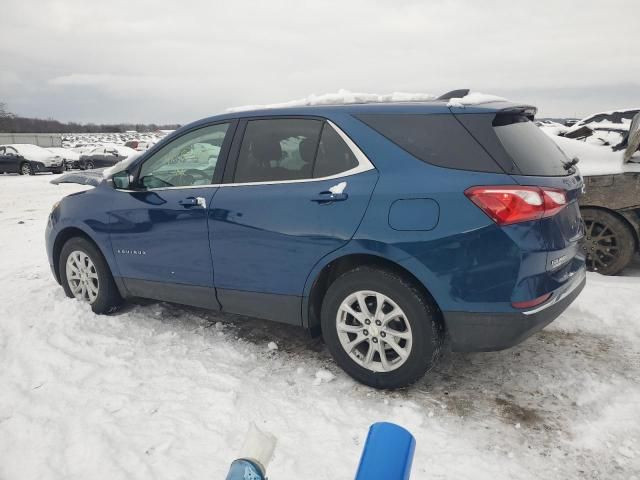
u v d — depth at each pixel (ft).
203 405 8.91
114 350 11.19
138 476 7.09
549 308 8.34
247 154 10.55
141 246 12.07
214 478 7.06
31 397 9.25
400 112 9.11
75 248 13.57
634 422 8.25
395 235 8.52
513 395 9.19
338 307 9.47
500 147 8.23
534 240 7.91
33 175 78.02
